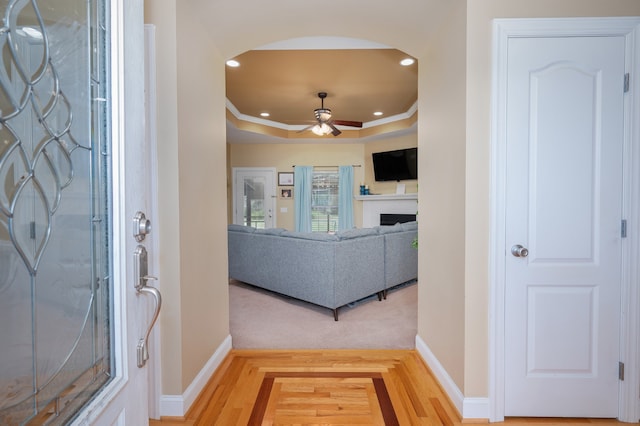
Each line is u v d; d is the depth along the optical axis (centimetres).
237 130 596
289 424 170
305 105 539
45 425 65
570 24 167
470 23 170
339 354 246
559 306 173
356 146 730
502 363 173
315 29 226
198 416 176
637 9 167
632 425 169
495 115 169
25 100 62
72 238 72
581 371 173
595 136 170
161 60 170
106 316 78
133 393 82
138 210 85
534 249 172
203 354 203
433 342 219
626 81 168
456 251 184
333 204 739
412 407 184
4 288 59
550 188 171
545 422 172
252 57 356
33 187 64
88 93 76
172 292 173
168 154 171
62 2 70
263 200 736
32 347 64
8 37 59
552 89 170
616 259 170
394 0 192
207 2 188
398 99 508
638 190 167
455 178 185
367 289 352
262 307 351
